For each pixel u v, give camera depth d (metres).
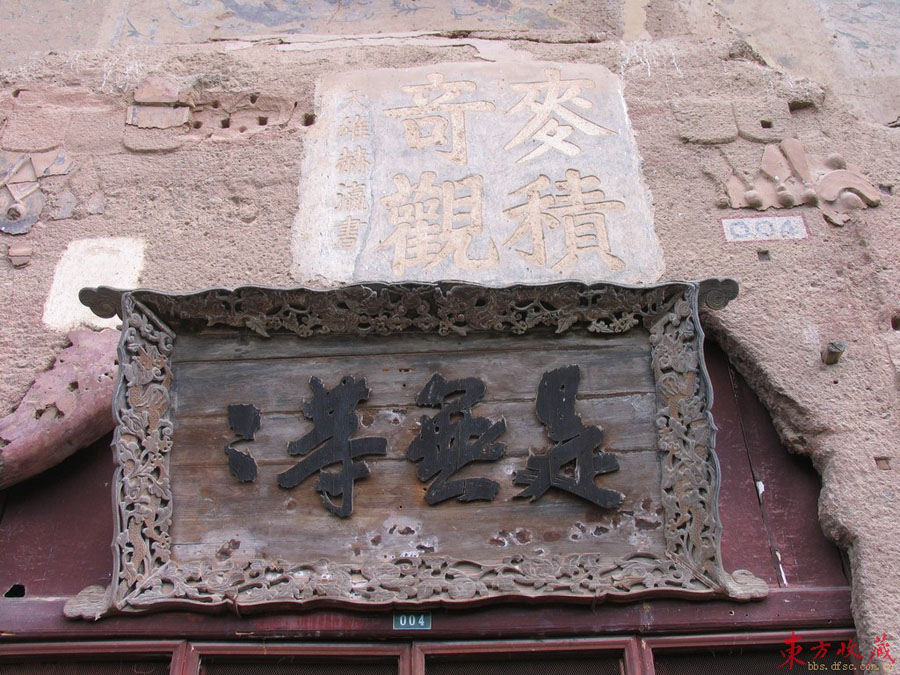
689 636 2.60
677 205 3.40
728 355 3.10
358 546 2.66
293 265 3.30
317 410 2.79
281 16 4.29
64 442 2.94
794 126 3.64
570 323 2.87
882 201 3.44
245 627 2.60
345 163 3.56
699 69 3.81
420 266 3.25
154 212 3.48
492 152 3.56
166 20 4.26
